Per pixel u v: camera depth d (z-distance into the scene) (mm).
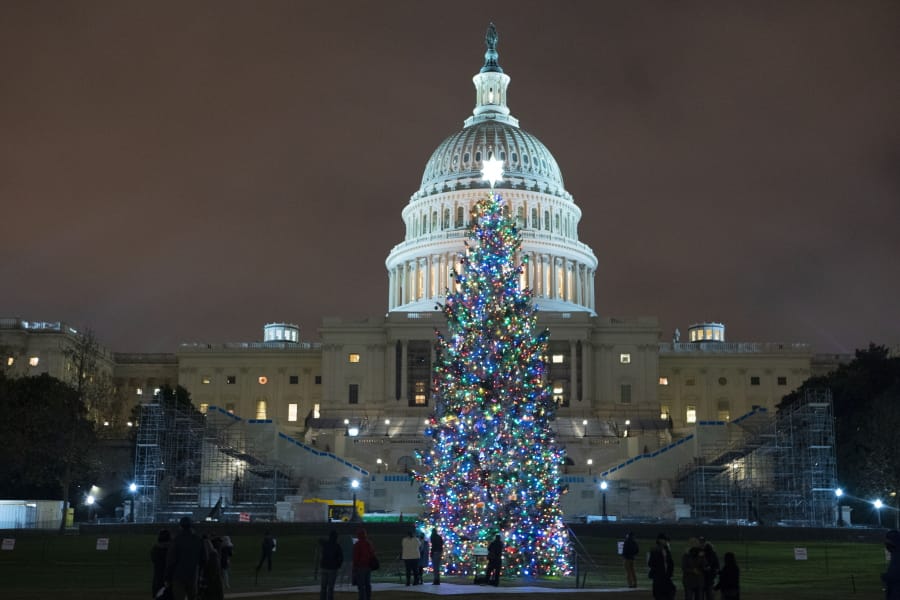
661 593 31188
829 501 99625
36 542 73250
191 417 118250
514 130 189000
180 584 27219
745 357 171375
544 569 47031
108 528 84062
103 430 123750
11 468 102188
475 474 46062
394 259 184000
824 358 176125
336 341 158500
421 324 155750
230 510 104250
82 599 35750
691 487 108312
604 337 156250
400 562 53594
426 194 184250
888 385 112250
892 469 96000
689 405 170875
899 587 26203
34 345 158875
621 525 81000
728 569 31109
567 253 178250
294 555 64125
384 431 143500
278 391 172375
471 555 46406
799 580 48781
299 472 119438
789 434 107562
